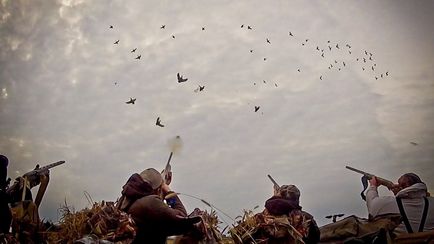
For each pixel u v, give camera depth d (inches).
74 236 128.1
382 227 136.9
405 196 149.6
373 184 163.3
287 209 140.4
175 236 140.9
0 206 131.1
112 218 127.4
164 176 150.2
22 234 137.6
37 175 158.2
